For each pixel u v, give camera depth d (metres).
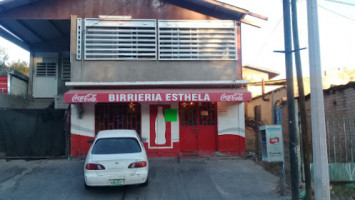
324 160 5.69
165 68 11.11
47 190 7.40
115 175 6.71
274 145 6.94
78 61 10.91
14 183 7.98
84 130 10.95
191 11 11.46
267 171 9.11
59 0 11.12
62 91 15.34
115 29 11.20
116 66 10.98
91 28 11.09
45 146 10.80
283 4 6.73
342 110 10.48
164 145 11.18
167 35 11.27
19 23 12.58
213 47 11.38
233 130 11.34
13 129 10.72
